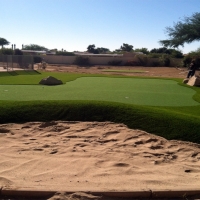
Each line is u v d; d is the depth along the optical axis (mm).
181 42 45719
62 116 9617
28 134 8227
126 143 7691
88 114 9703
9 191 4617
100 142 7734
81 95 15500
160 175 5730
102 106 10039
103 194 4668
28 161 6180
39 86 19828
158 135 8375
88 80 26000
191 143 7871
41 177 5375
